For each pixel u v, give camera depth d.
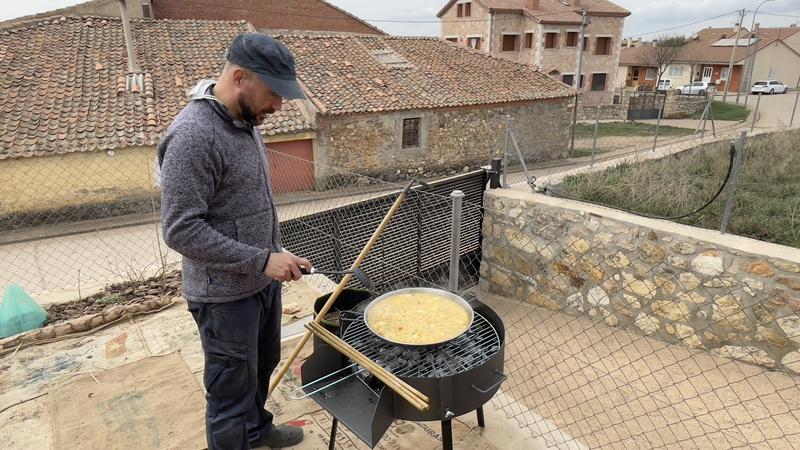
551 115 17.12
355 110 13.05
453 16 33.66
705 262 4.20
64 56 12.56
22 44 12.65
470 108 15.29
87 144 10.32
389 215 2.20
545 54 30.52
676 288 4.46
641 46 48.31
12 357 3.06
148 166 10.95
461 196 3.02
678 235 4.35
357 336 2.17
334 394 2.08
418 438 2.37
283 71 1.56
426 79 15.73
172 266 5.17
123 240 9.75
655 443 3.32
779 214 5.18
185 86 12.42
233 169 1.64
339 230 4.98
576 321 5.38
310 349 3.08
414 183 2.21
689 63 46.66
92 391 2.66
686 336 4.49
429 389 1.77
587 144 19.39
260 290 1.88
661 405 3.75
